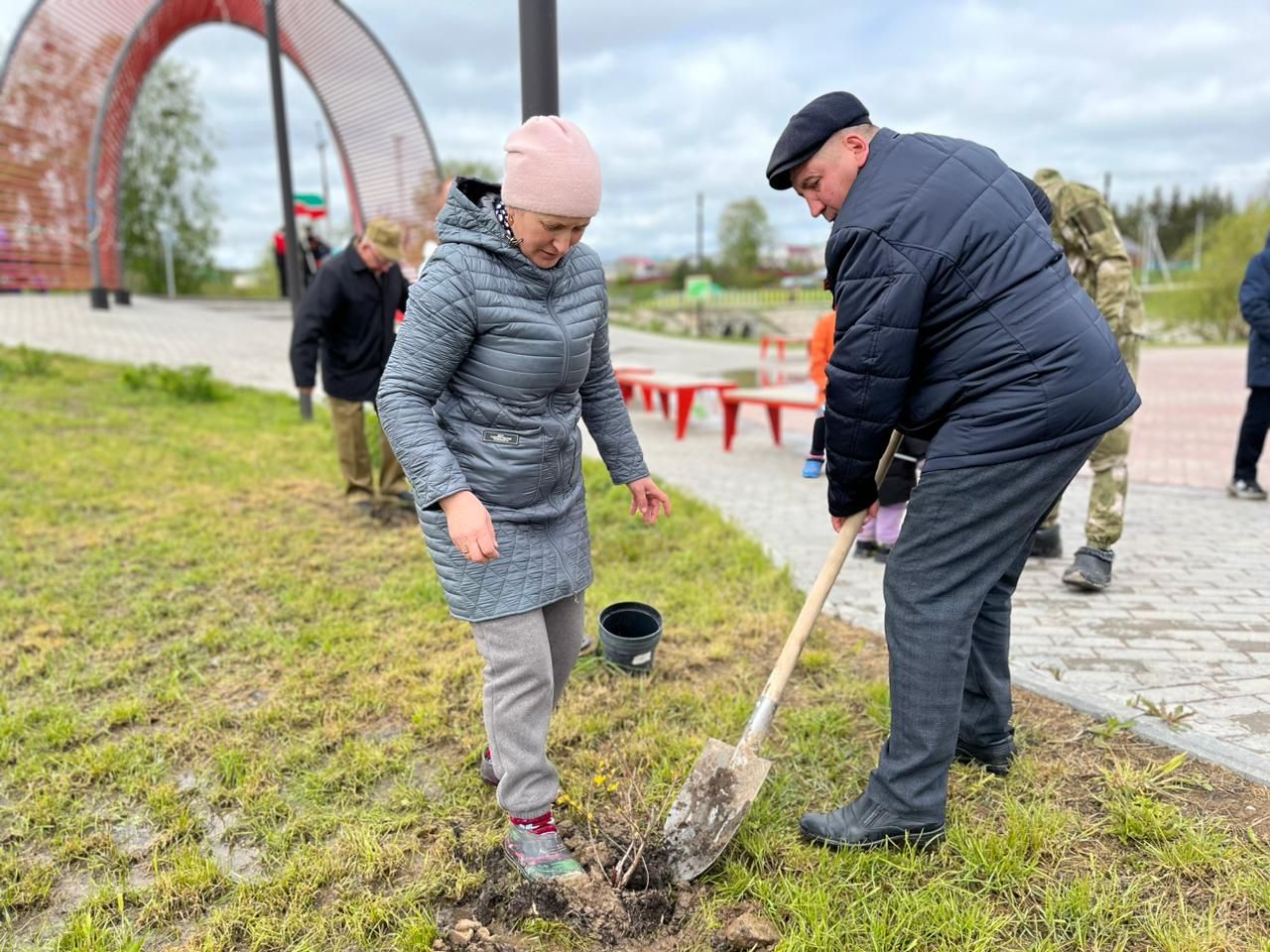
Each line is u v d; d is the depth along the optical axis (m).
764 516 5.48
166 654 3.40
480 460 2.00
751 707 2.89
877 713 2.80
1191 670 3.07
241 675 3.25
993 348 1.90
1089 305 1.97
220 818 2.42
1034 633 3.44
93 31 15.88
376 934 1.98
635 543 4.69
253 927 1.98
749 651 3.39
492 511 2.03
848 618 3.68
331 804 2.46
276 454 6.90
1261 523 4.93
